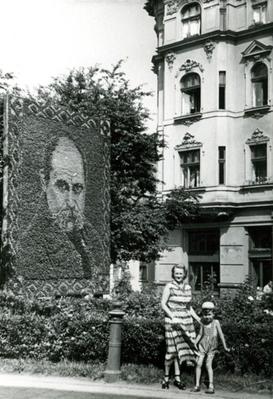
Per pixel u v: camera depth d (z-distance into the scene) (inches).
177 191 826.2
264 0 948.0
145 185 807.1
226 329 346.6
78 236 609.9
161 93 1066.1
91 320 393.1
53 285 570.9
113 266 799.1
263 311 392.8
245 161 951.6
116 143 751.1
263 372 340.8
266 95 944.9
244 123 958.4
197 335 354.3
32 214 562.6
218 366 348.2
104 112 735.7
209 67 977.5
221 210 943.0
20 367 381.4
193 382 336.8
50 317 417.4
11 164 550.9
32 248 556.7
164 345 363.3
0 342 410.9
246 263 939.3
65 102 745.6
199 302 413.7
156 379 344.2
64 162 606.5
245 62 963.3
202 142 978.1
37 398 309.3
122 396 313.9
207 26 983.0
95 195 642.2
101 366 378.6
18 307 465.4
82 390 327.9
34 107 581.9
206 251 1002.1
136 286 1070.4
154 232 750.5
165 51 1045.8
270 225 911.0
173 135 1026.7
